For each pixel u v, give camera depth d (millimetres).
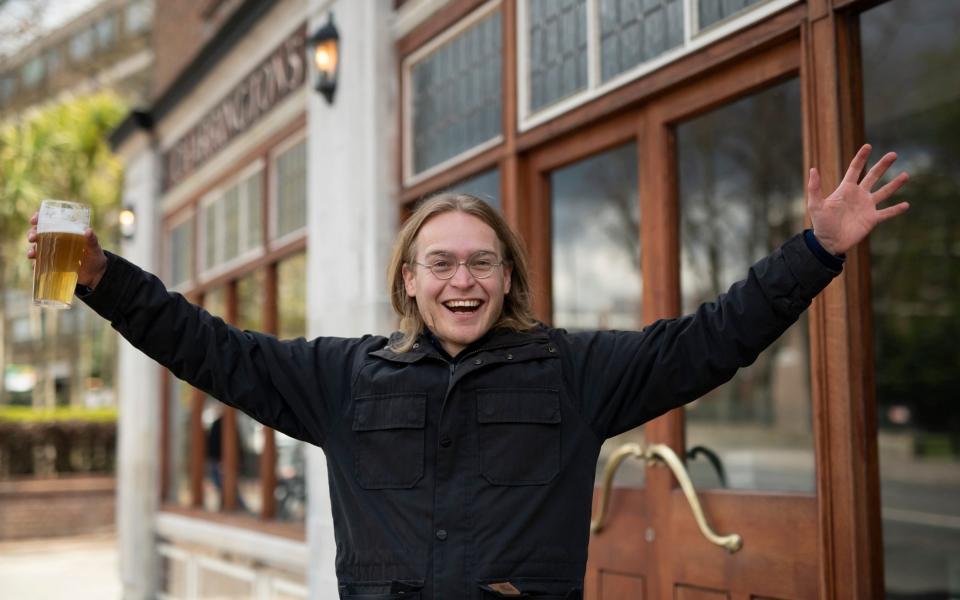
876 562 2623
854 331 2656
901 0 3990
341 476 1957
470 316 1957
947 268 7559
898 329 8055
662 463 3344
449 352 2004
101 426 13531
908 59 4453
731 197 4281
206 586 7176
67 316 21875
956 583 5062
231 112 7066
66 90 19484
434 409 1906
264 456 6410
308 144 5773
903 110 5074
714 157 3959
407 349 1991
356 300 4812
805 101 2746
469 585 1809
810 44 2740
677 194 3471
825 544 2641
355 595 1886
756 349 1828
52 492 12883
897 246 7477
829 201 1770
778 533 2885
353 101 4922
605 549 3590
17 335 23969
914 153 6109
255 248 6660
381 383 1946
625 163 3713
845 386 2621
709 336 1847
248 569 6469
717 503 3121
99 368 21359
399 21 4836
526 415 1883
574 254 4020
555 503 1865
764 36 2898
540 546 1836
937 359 8055
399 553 1846
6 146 15336
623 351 1938
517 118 4000
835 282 2662
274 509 6316
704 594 3150
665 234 3438
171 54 9375
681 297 3492
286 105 6023
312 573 5008
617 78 3488
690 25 3164
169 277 8414
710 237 4484
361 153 4887
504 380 1904
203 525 7176
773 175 4207
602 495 3543
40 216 1914
